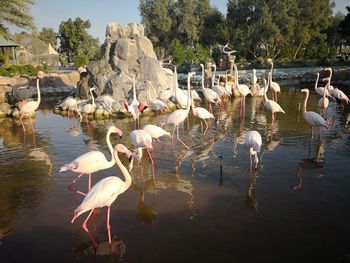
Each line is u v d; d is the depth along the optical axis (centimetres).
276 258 515
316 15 4756
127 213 664
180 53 4500
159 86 2089
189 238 572
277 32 4522
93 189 573
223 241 561
